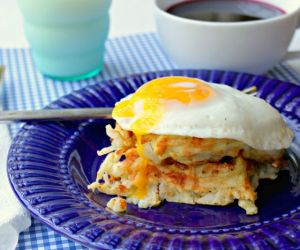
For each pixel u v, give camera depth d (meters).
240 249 0.25
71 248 0.29
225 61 0.43
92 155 0.35
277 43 0.43
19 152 0.33
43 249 0.29
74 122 0.36
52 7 0.43
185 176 0.31
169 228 0.28
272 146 0.31
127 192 0.31
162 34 0.45
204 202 0.31
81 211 0.28
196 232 0.27
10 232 0.29
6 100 0.44
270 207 0.30
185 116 0.30
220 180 0.31
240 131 0.30
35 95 0.45
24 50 0.54
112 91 0.39
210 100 0.31
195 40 0.42
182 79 0.32
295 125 0.36
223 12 0.47
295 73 0.47
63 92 0.45
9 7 0.66
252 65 0.44
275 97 0.38
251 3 0.48
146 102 0.31
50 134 0.35
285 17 0.42
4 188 0.32
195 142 0.30
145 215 0.30
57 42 0.44
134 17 0.62
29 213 0.30
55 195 0.29
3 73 0.46
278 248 0.25
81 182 0.32
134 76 0.41
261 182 0.32
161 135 0.30
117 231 0.27
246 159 0.32
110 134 0.32
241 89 0.39
